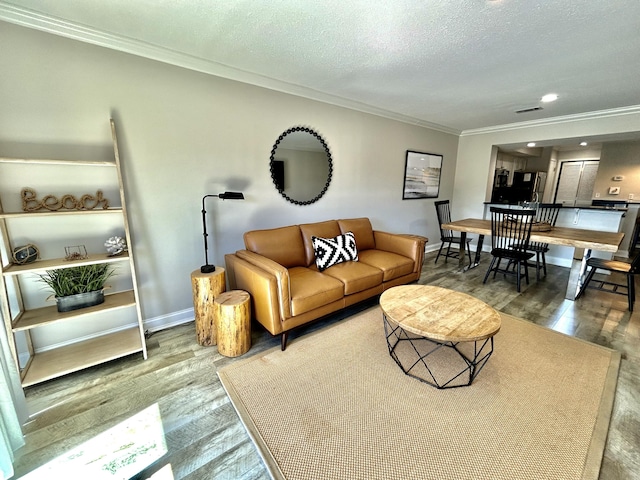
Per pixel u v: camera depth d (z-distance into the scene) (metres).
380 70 2.57
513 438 1.43
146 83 2.20
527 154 7.09
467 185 5.48
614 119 3.79
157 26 1.87
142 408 1.65
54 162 1.72
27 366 1.84
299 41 2.05
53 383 1.84
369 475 1.25
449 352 2.16
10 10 1.67
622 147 5.56
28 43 1.78
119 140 2.14
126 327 2.38
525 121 4.53
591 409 1.62
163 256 2.48
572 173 7.58
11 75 1.76
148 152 2.28
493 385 1.81
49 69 1.86
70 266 1.81
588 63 2.38
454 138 5.38
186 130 2.43
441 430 1.47
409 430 1.47
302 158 3.26
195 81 2.41
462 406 1.63
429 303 2.07
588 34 1.92
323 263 2.83
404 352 2.16
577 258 3.06
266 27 1.87
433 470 1.27
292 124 3.10
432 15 1.72
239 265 2.39
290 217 3.28
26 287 1.94
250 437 1.45
